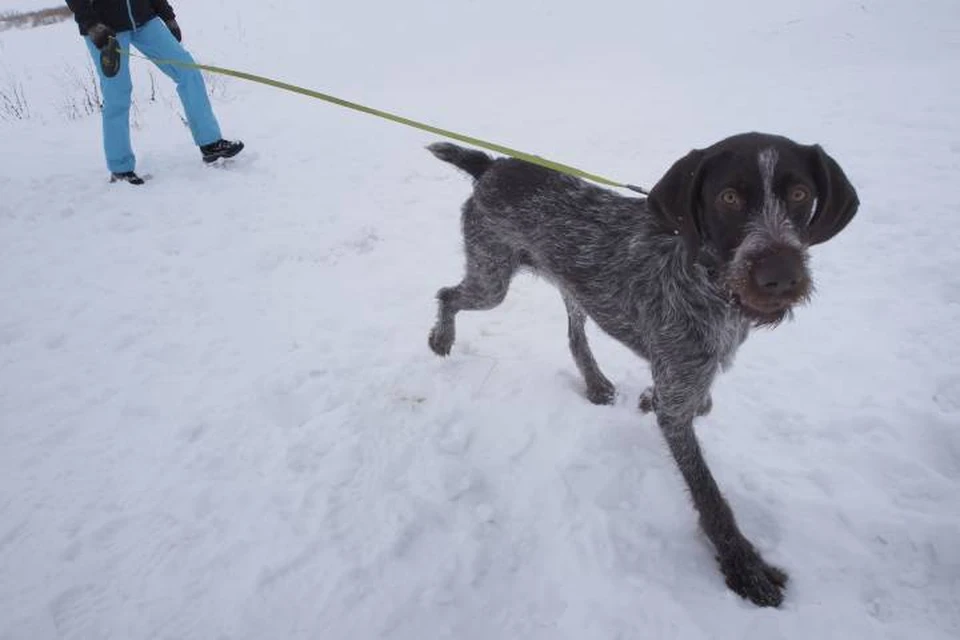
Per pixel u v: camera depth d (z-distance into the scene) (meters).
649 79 9.54
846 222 2.17
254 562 2.43
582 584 2.33
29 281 4.37
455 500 2.70
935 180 5.08
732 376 3.35
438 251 4.84
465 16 15.05
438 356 3.66
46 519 2.65
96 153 6.78
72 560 2.47
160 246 4.82
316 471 2.84
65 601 2.33
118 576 2.41
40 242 4.88
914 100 6.97
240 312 4.06
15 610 2.30
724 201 2.07
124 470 2.88
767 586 2.29
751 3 13.96
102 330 3.87
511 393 3.33
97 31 5.04
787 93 7.88
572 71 10.67
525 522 2.60
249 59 12.47
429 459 2.89
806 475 2.72
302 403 3.30
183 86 5.83
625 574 2.36
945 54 8.68
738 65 9.75
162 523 2.62
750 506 2.62
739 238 2.05
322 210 5.46
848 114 6.81
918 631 2.12
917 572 2.30
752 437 2.96
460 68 11.41
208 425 3.12
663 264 2.56
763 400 3.17
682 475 2.56
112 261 4.62
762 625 2.17
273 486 2.77
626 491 2.72
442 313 3.63
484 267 3.48
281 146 7.05
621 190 5.36
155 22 5.55
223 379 3.45
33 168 6.29
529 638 2.17
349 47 13.20
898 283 3.94
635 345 2.86
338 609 2.25
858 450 2.79
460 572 2.39
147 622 2.24
